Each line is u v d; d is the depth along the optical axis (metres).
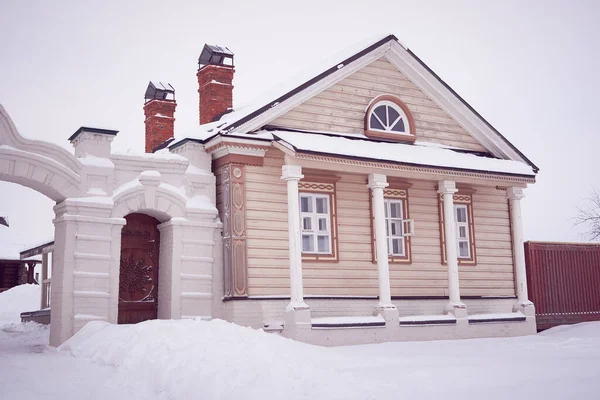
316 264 15.66
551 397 6.89
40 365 10.09
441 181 16.73
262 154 15.16
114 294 13.55
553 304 19.58
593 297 20.41
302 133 15.41
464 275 18.06
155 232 15.12
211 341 9.65
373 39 16.97
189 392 7.58
